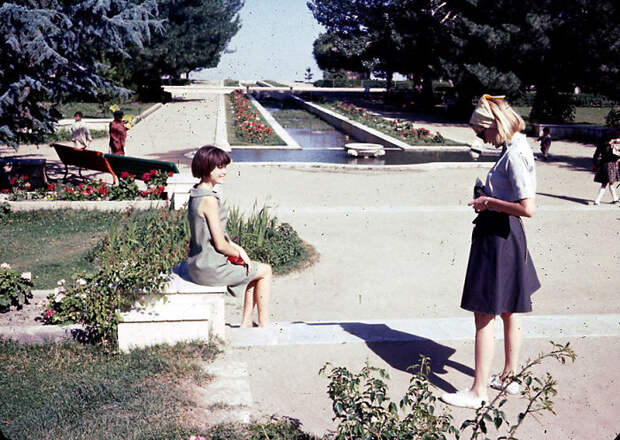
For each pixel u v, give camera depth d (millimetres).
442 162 20453
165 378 4000
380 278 8398
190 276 4504
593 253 9734
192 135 26188
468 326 5297
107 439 3240
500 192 3631
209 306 4500
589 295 7703
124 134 15055
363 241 10258
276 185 15383
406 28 40969
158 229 8648
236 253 4531
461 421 3562
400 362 4445
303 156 21984
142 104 42344
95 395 3777
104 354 4457
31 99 13508
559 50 30641
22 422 3451
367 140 28719
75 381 3994
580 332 5141
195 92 66375
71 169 16781
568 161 21000
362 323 5344
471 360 4500
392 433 2814
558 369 4344
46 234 9758
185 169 17422
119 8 13570
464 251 9805
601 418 3643
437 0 38312
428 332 5109
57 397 3770
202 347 4441
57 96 13586
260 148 23359
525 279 3674
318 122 39031
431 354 4609
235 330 4934
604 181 13586
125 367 4160
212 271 4395
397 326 5266
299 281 8234
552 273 8641
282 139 25953
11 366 4359
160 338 4465
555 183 16500
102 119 27375
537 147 24906
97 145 22266
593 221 12008
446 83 75812
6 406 3699
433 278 8438
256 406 3705
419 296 7711
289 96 62250
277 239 9242
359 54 49438
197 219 4273
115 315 4391
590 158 21781
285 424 3469
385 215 12219
